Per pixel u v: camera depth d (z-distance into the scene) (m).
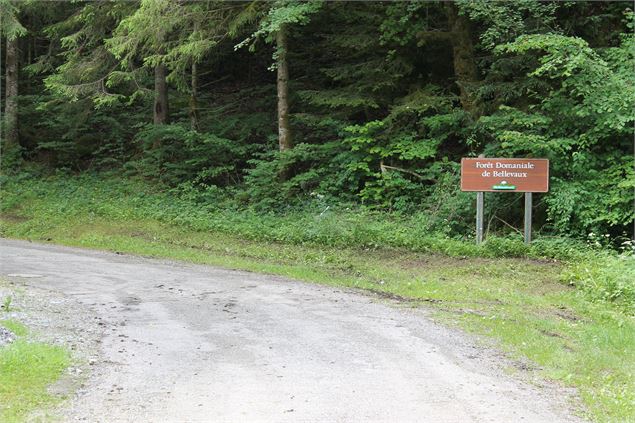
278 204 19.62
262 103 24.55
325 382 6.55
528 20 17.30
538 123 15.65
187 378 6.63
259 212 19.36
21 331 7.86
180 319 9.30
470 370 7.05
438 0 17.62
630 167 14.88
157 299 10.67
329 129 20.77
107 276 12.88
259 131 23.00
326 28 21.16
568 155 15.73
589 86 14.84
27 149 28.81
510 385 6.57
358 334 8.54
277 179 20.45
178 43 19.67
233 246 16.42
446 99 17.78
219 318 9.40
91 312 9.55
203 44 18.44
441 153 19.19
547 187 14.77
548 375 6.92
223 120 23.62
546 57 15.07
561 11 17.97
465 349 7.89
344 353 7.64
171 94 26.09
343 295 11.27
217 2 19.03
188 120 24.34
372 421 5.49
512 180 14.87
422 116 18.92
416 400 6.05
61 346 7.47
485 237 16.03
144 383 6.44
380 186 18.61
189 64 21.41
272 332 8.61
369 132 18.61
